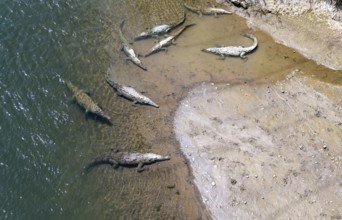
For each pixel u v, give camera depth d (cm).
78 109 2338
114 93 2427
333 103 2369
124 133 2258
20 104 2344
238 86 2469
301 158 2131
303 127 2256
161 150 2195
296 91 2433
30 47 2623
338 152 2152
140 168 2120
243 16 2883
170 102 2398
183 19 2855
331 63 2577
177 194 2036
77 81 2473
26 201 2005
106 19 2848
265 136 2223
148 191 2047
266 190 2017
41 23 2775
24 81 2445
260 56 2630
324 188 2019
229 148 2183
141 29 2794
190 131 2266
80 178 2089
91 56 2612
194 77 2520
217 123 2294
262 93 2428
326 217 1917
